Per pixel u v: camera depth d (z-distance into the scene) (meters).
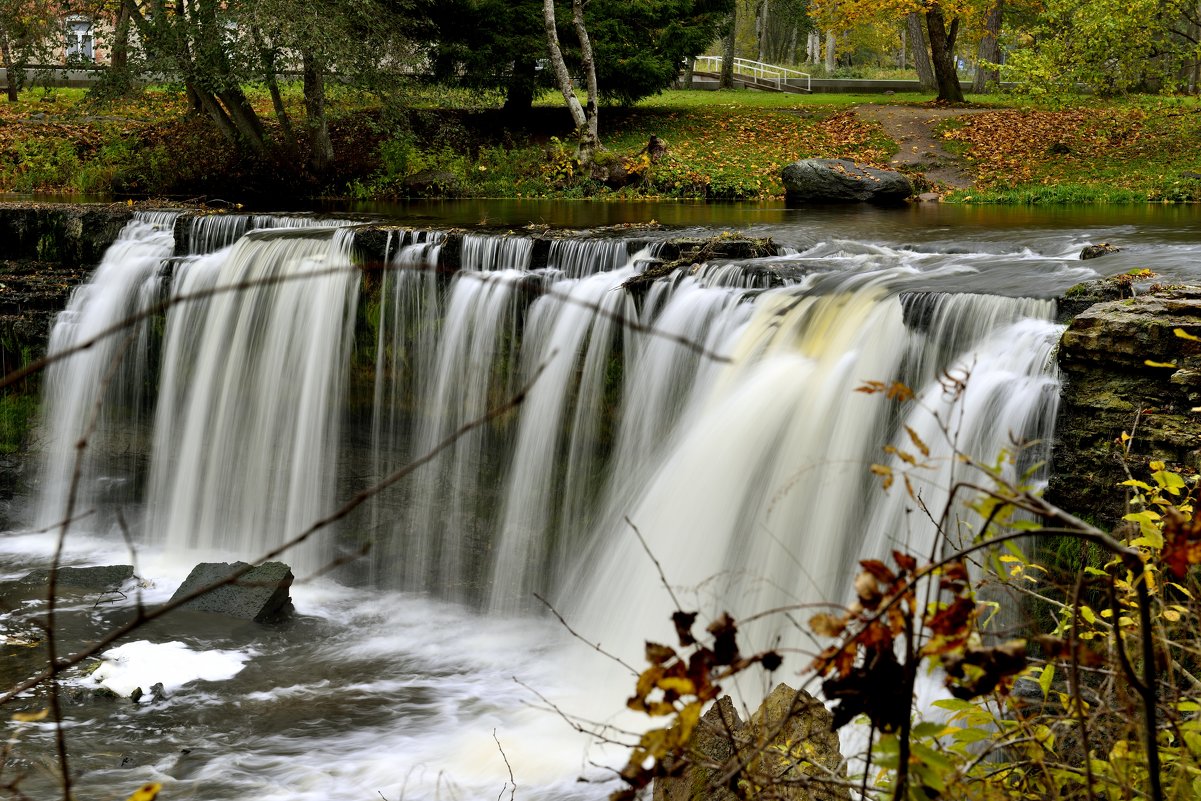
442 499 11.66
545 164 26.78
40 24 26.38
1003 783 3.24
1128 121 29.61
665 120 33.12
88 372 14.02
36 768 7.29
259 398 12.87
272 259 13.17
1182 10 25.64
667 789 4.65
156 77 24.39
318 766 7.55
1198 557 2.44
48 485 13.81
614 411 10.71
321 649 9.70
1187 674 3.29
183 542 12.95
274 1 22.19
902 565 2.47
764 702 3.47
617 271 11.40
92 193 24.03
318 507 12.32
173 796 7.09
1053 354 7.70
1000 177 26.62
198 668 8.96
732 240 11.99
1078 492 6.90
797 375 9.08
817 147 30.09
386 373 12.23
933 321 8.71
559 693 8.90
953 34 36.34
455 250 12.25
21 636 9.52
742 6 83.62
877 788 2.86
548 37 27.19
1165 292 7.83
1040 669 3.43
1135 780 2.99
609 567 9.71
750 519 8.77
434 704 8.62
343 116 29.52
